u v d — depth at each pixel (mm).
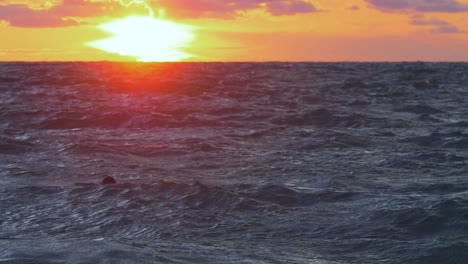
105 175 17297
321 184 15828
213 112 33812
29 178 16781
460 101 44469
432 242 10523
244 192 14398
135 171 18016
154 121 29828
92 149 21438
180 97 45031
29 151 21344
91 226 11953
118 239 10070
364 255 10031
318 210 13016
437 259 9742
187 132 26891
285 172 17750
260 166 18719
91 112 31562
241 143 23656
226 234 11336
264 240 10922
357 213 12609
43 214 12734
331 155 20797
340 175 17156
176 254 9039
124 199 13602
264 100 43000
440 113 35625
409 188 15188
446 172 17688
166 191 14094
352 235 11164
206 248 9969
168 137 25062
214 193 13859
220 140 24219
